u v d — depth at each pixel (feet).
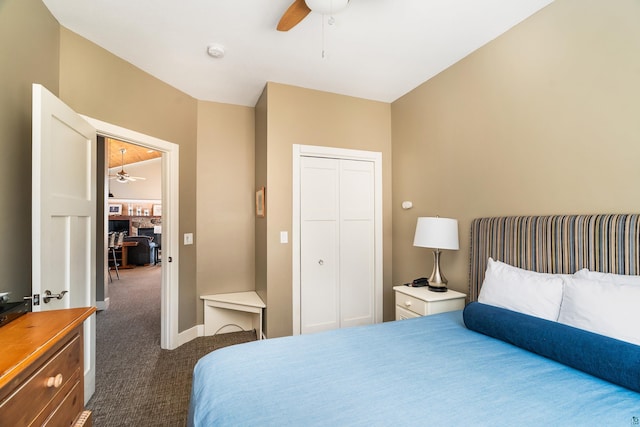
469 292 7.66
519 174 6.63
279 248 9.52
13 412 2.64
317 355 4.50
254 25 6.79
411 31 6.98
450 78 8.54
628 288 4.15
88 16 6.48
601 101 5.22
